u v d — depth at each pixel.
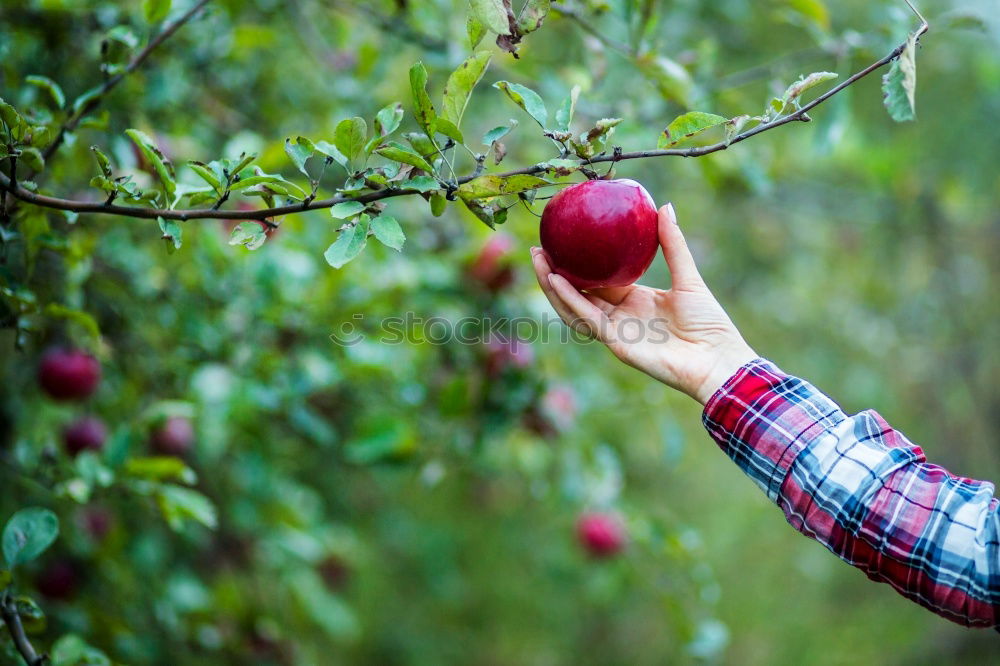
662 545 2.32
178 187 1.32
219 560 2.79
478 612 4.44
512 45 1.22
